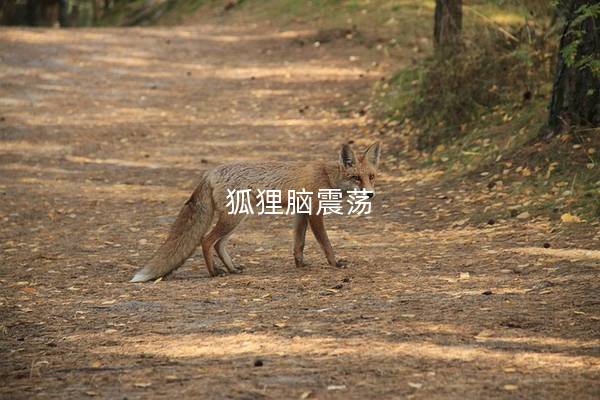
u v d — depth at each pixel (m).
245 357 6.67
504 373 6.05
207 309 8.35
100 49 29.44
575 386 5.76
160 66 27.33
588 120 13.41
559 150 13.30
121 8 48.53
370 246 11.21
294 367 6.34
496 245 10.48
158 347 7.12
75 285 9.81
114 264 10.96
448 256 10.23
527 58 16.89
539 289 8.35
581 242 9.98
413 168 16.11
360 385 5.89
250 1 36.66
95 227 13.38
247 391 5.86
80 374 6.52
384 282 9.13
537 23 18.50
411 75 21.03
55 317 8.40
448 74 18.02
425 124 17.95
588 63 12.51
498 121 16.31
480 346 6.67
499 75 17.48
